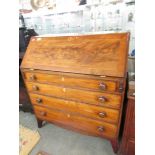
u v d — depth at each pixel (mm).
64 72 1234
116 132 1312
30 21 2078
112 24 1650
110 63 1085
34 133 1778
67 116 1511
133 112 1113
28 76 1480
